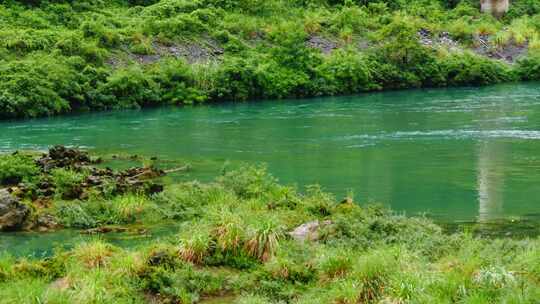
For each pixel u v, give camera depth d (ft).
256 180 68.64
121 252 46.91
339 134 111.34
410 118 127.75
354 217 55.42
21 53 153.28
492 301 36.94
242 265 46.83
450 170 82.99
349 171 83.15
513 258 42.80
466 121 122.01
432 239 49.73
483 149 95.76
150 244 49.49
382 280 40.01
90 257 45.83
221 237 48.01
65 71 145.48
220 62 170.71
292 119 130.31
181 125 124.88
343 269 43.91
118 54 165.78
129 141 108.58
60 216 60.70
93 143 106.93
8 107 134.51
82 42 158.92
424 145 99.71
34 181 70.49
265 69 166.91
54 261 46.37
